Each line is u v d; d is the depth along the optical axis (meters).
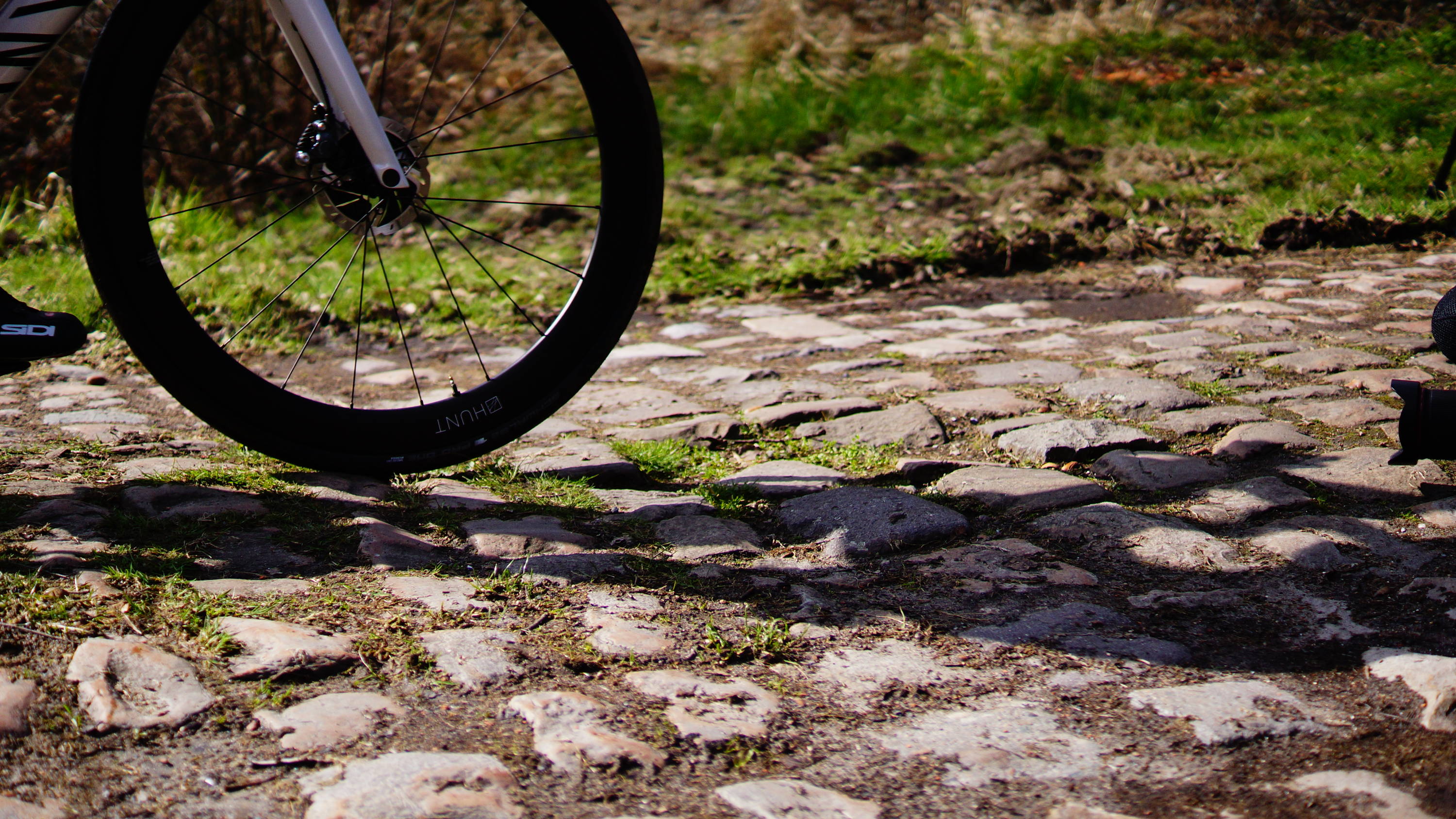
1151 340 3.86
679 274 5.31
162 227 5.43
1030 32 9.89
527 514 2.30
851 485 2.54
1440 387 3.13
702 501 2.43
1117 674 1.67
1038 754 1.46
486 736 1.47
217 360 2.20
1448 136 7.24
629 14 10.37
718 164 7.61
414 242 6.06
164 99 6.67
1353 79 8.77
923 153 7.73
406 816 1.28
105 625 1.67
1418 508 2.26
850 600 1.95
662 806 1.33
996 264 5.35
